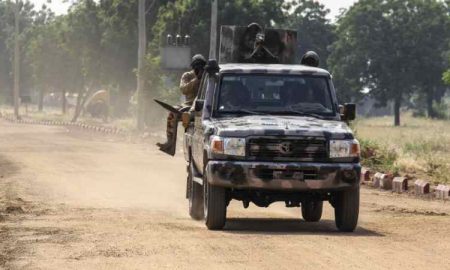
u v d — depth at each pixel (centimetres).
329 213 4225
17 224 3434
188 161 4059
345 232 3322
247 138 3234
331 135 3256
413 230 3344
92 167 6806
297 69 3644
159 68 13725
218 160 3253
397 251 2708
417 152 8638
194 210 3759
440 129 16362
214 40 11694
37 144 10256
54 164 7075
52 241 2922
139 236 3025
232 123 3353
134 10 18488
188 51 13100
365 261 2500
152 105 14062
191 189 3812
